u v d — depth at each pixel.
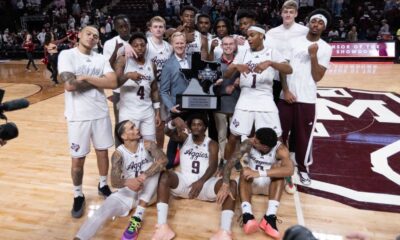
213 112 3.27
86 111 2.49
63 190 3.01
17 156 3.74
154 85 3.00
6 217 2.59
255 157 2.65
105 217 2.30
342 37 11.67
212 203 2.78
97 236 2.38
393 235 2.36
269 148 2.55
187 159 2.68
